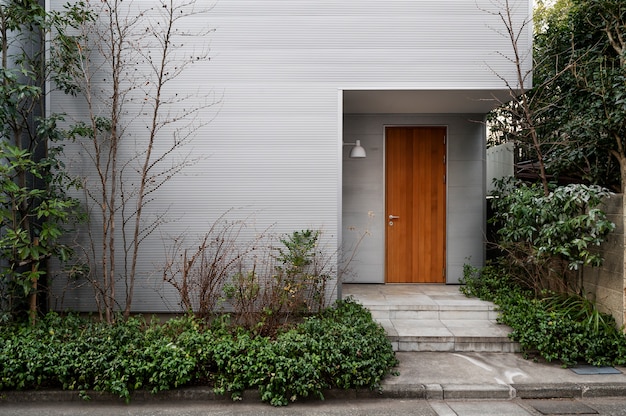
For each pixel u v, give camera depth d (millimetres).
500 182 7266
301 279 5734
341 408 3998
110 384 4066
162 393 4141
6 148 5453
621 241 5164
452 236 7570
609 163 6332
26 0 5344
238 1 6059
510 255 6340
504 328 5527
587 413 3896
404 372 4609
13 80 5203
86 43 5770
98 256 6039
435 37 6008
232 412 3904
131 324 4961
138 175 6031
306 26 6051
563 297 5695
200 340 4473
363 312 5543
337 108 6031
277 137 6055
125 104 6016
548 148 7250
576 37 6699
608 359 4848
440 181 7629
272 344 4434
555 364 4852
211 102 6047
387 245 7617
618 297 5184
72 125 5855
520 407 4023
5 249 5152
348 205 7629
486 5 5996
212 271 5609
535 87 6648
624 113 5418
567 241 5406
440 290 7027
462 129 7586
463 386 4285
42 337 4656
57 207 5348
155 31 6012
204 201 6055
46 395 4109
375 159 7617
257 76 6051
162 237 6027
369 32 6023
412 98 6520
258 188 6055
